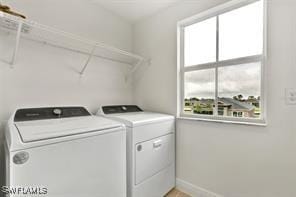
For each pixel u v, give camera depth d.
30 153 0.89
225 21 1.75
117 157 1.36
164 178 1.86
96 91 2.12
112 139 1.32
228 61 1.71
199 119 1.83
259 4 1.53
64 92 1.82
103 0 2.02
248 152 1.49
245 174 1.51
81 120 1.47
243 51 1.63
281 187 1.32
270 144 1.37
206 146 1.78
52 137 0.99
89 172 1.16
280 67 1.32
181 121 2.00
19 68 1.51
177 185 2.03
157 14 2.28
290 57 1.27
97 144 1.21
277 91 1.33
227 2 1.63
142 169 1.58
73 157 1.07
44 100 1.67
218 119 1.77
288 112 1.29
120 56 2.42
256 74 1.54
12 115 1.34
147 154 1.64
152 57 2.34
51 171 0.97
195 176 1.88
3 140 1.41
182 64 2.09
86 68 2.01
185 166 1.96
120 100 2.43
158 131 1.77
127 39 2.54
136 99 2.57
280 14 1.32
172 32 2.10
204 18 1.89
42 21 1.64
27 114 1.42
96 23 2.12
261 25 1.52
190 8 1.92
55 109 1.64
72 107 1.80
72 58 1.89
